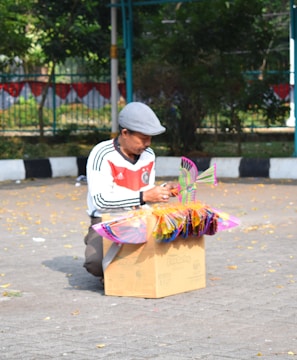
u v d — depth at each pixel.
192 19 23.11
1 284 8.95
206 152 23.78
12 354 6.30
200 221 8.21
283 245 11.16
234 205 15.08
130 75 22.70
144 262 8.11
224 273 9.34
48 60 28.62
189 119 23.48
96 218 8.46
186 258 8.38
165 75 23.09
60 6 27.31
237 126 23.83
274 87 26.48
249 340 6.64
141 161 8.30
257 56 23.39
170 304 7.89
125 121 8.07
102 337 6.75
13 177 20.31
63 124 30.73
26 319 7.41
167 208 8.13
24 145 26.08
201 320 7.29
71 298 8.24
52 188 18.30
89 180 8.30
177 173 20.69
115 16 22.73
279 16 38.81
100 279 8.92
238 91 23.16
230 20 22.92
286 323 7.18
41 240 11.78
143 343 6.55
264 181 19.11
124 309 7.72
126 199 8.19
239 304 7.87
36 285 8.89
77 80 34.44
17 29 28.09
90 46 28.03
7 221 13.59
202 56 23.39
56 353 6.30
